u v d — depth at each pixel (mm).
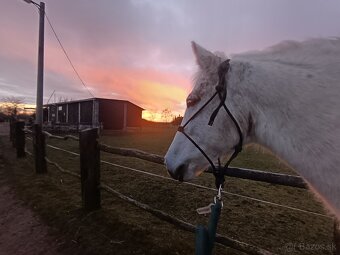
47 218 4363
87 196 4254
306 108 1410
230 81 1593
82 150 4289
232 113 1586
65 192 5355
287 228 4039
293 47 1581
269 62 1580
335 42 1478
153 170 7520
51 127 21891
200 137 1672
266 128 1509
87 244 3426
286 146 1448
